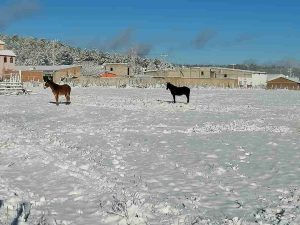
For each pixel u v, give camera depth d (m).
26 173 11.55
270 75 124.44
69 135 18.72
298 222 7.54
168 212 8.20
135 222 7.46
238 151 15.05
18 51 193.62
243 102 44.41
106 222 7.65
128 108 33.50
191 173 11.65
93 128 21.28
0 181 10.59
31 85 70.94
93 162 12.90
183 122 24.64
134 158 13.70
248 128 22.14
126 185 10.28
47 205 8.71
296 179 10.98
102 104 36.94
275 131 21.08
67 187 10.09
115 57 189.00
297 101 47.75
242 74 116.50
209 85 103.25
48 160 13.13
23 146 15.55
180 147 15.88
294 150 15.38
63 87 35.53
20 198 9.09
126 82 97.19
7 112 28.70
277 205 8.70
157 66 170.25
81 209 8.44
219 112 31.72
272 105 40.53
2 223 7.48
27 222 7.61
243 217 7.95
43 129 20.72
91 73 131.00
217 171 11.91
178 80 109.94
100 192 9.63
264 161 13.34
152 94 56.00
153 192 9.68
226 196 9.42
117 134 19.22
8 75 68.75
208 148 15.68
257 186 10.30
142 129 21.17
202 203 8.88
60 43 199.38
